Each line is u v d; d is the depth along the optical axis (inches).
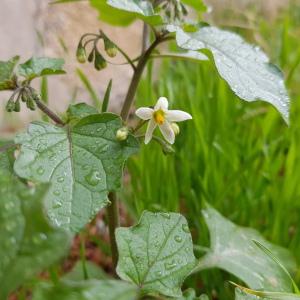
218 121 5.6
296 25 11.7
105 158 2.8
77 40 9.2
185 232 2.9
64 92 8.7
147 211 2.9
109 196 3.5
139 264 2.7
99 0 3.7
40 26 8.8
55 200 2.6
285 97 3.3
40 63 3.4
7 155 3.0
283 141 5.7
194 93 6.4
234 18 11.0
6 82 3.2
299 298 2.9
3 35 8.7
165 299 2.7
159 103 3.3
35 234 1.8
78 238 6.0
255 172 5.5
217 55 3.2
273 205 5.2
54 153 2.8
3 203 1.9
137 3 3.2
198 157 5.4
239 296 2.8
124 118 3.5
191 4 3.9
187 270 2.7
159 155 5.1
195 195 5.3
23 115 8.6
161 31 3.4
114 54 3.5
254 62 3.4
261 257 4.1
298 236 4.9
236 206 5.3
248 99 3.0
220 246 4.1
